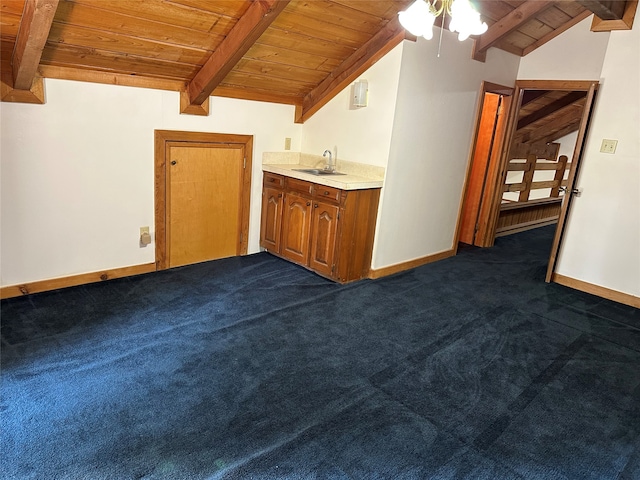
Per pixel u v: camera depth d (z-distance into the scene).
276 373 2.41
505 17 3.94
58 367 2.31
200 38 2.98
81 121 3.04
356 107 3.88
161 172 3.54
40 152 2.91
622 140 3.75
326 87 4.07
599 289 4.00
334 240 3.67
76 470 1.68
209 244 4.05
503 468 1.86
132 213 3.46
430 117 3.96
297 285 3.66
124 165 3.32
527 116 6.41
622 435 2.13
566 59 4.47
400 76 3.53
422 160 4.06
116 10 2.55
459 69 4.07
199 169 3.78
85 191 3.17
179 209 3.75
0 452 1.74
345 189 3.47
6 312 2.83
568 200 4.05
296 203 3.94
